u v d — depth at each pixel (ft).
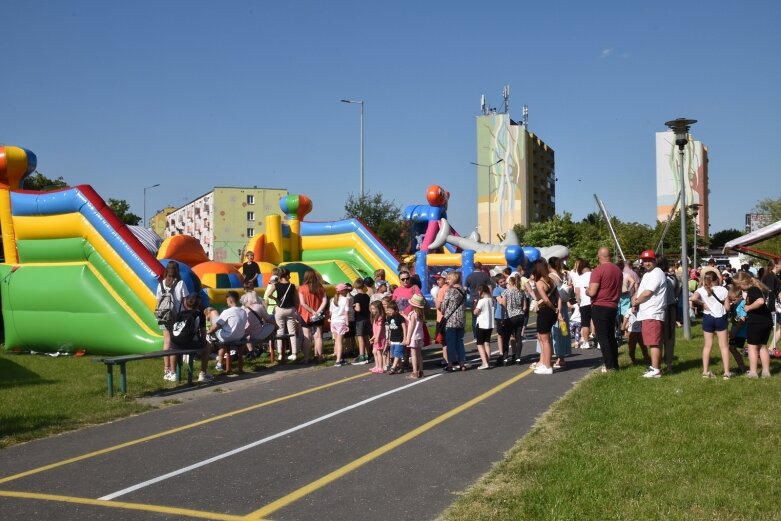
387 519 17.31
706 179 388.37
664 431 23.45
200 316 38.93
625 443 22.24
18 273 50.21
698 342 48.21
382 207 165.58
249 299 44.16
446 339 41.37
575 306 52.29
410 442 24.71
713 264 60.29
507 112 318.86
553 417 27.30
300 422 28.58
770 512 16.25
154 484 20.65
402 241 162.09
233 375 41.65
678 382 32.71
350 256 84.64
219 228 311.27
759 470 19.38
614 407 27.55
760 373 35.12
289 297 46.37
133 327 46.11
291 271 69.67
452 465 21.68
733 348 35.99
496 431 25.82
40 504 19.03
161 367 43.37
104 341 46.75
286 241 85.05
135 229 88.89
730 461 20.04
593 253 164.04
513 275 43.78
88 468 22.50
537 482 18.92
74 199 48.32
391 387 36.29
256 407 32.07
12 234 51.65
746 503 16.76
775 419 24.94
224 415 30.45
